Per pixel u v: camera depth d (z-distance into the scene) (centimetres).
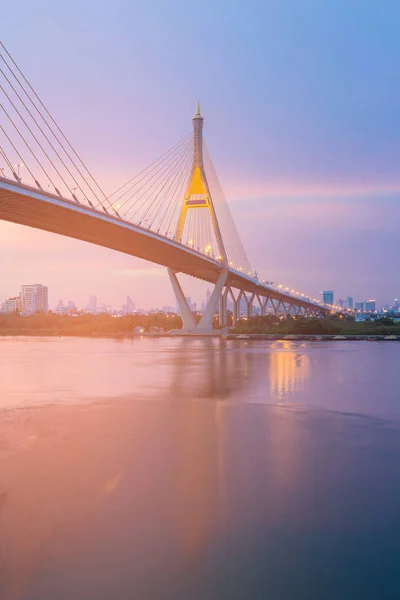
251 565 724
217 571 707
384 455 1269
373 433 1509
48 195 5528
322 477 1089
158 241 8025
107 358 4591
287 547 773
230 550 762
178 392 2341
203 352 5422
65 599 643
